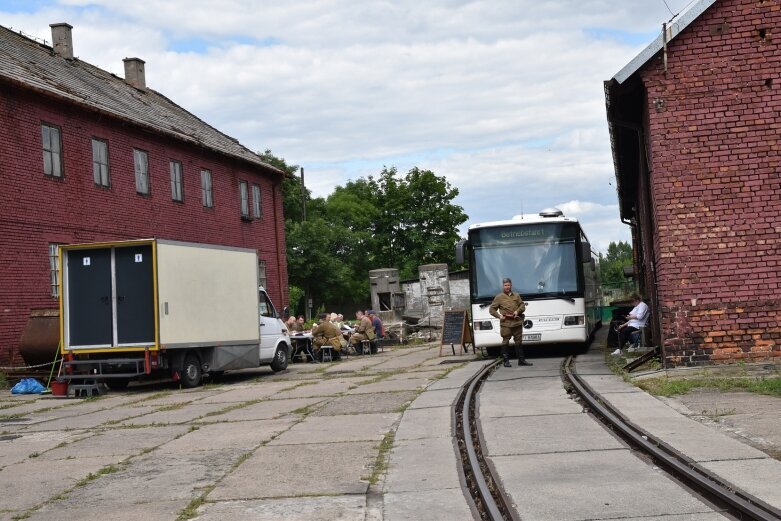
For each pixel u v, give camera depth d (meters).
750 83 16.11
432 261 84.88
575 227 23.86
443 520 7.16
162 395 19.55
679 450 9.04
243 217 39.19
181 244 20.64
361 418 13.38
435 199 86.62
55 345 21.55
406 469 9.26
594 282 32.19
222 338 22.00
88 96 29.16
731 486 7.40
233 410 15.72
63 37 34.09
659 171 16.30
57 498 9.02
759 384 13.44
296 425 13.10
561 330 23.42
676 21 16.17
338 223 85.75
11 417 16.52
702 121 16.22
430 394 15.71
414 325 42.88
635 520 6.70
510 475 8.51
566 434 10.62
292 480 9.10
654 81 16.36
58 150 26.56
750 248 16.02
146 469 10.28
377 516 7.42
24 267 24.56
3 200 23.89
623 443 9.85
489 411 12.88
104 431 13.83
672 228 16.23
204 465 10.27
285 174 43.59
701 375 14.99
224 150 37.41
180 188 34.00
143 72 39.56
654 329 21.98
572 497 7.51
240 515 7.75
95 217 28.14
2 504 8.88
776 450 8.95
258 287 23.84
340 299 79.25
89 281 20.14
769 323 15.88
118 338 19.97
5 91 24.27
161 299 19.83
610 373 17.05
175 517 7.83
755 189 16.05
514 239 23.94
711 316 16.05
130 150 30.59
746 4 16.12
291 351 26.59
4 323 23.59
